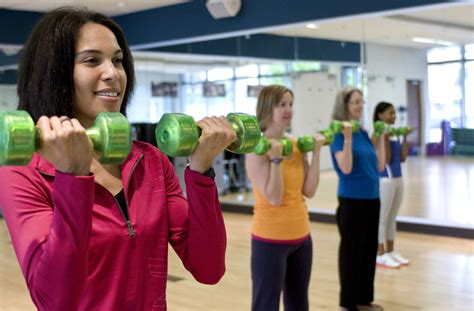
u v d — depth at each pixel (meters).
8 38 7.52
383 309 4.10
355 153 3.72
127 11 8.06
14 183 1.12
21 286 4.79
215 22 7.18
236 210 8.76
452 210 6.67
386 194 5.20
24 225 1.09
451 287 4.61
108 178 1.24
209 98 8.92
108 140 1.02
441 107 6.64
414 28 6.72
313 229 7.17
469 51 6.31
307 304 2.87
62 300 1.00
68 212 0.98
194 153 1.20
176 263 5.42
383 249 5.29
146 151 1.32
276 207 2.73
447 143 6.64
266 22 6.71
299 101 8.18
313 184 2.88
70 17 1.24
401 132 5.18
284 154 2.73
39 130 0.94
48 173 1.14
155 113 9.15
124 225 1.20
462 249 5.92
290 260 2.83
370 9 5.89
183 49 8.99
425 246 6.07
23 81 1.26
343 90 3.95
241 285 4.73
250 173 2.78
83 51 1.22
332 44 7.66
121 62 1.32
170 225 1.32
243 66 8.61
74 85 1.23
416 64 6.79
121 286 1.18
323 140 2.96
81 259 1.00
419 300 4.30
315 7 6.29
